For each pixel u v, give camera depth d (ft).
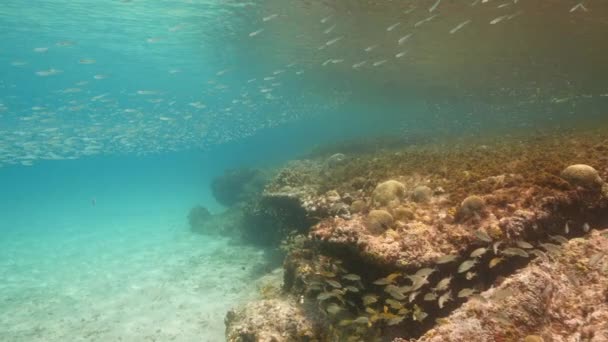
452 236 15.65
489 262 15.07
